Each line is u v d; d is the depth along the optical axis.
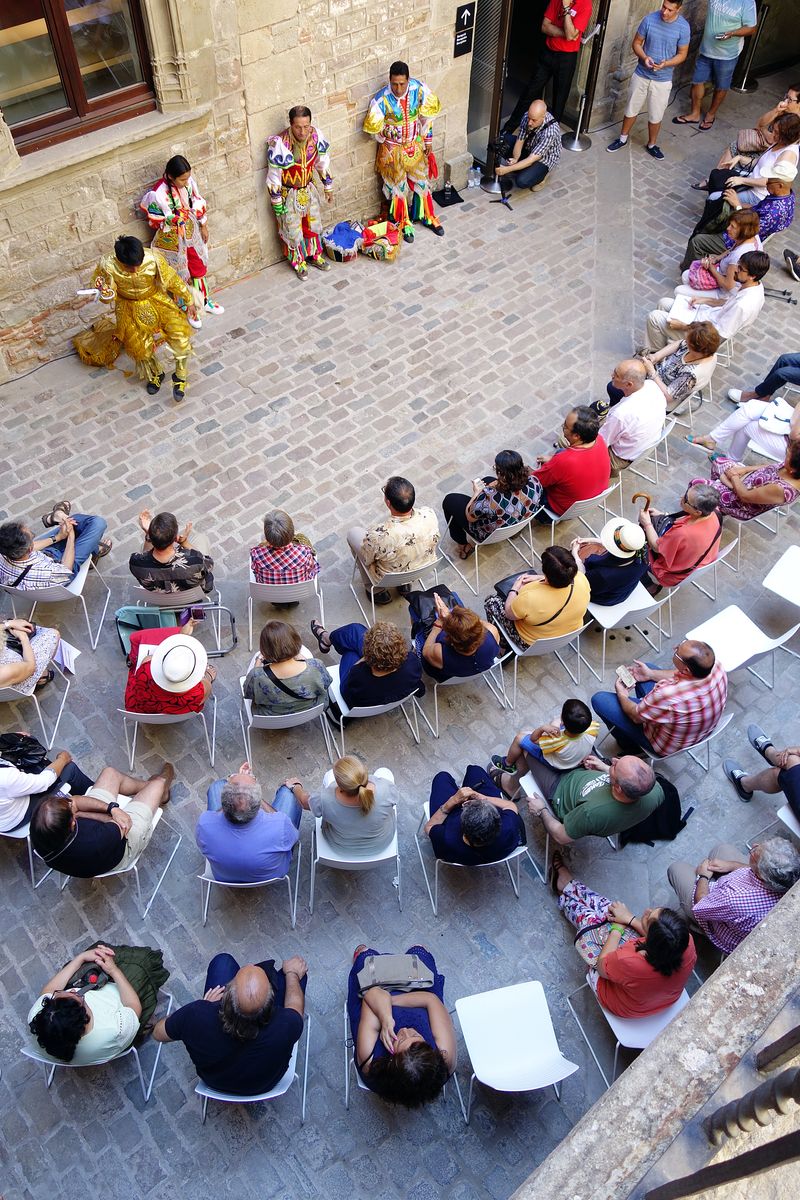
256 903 5.08
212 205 7.91
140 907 5.04
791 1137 1.51
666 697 5.07
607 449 6.46
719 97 10.40
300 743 5.71
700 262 7.96
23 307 7.35
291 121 7.59
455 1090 4.53
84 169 6.92
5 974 4.81
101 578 6.47
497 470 5.88
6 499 6.88
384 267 8.87
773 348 8.40
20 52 6.34
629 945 4.30
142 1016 4.37
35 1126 4.38
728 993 3.00
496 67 8.74
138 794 5.16
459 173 9.58
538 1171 2.64
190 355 7.63
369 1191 4.24
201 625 6.23
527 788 5.25
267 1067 3.89
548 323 8.44
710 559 5.93
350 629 5.62
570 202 9.70
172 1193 4.23
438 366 8.00
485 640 5.30
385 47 8.01
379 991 4.08
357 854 4.73
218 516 6.86
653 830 5.34
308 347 8.09
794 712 6.02
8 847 5.22
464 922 5.07
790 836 5.46
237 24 6.94
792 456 6.04
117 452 7.23
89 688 5.91
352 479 7.14
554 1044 4.17
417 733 5.77
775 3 10.76
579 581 5.42
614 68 10.17
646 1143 2.67
